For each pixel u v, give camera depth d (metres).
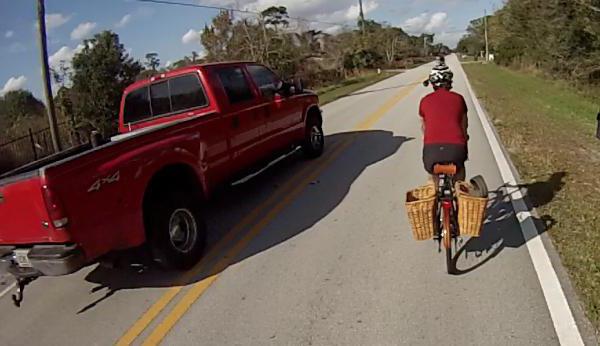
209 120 6.39
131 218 4.86
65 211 4.26
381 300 4.35
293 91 9.32
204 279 5.20
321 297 4.52
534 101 19.91
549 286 4.29
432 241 5.48
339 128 14.42
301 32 46.31
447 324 3.90
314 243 5.79
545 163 8.49
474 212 4.60
